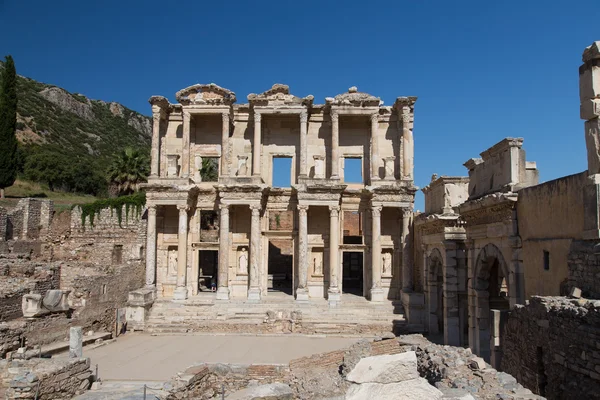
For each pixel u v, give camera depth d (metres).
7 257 43.72
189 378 21.92
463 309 30.66
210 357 30.55
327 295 46.75
